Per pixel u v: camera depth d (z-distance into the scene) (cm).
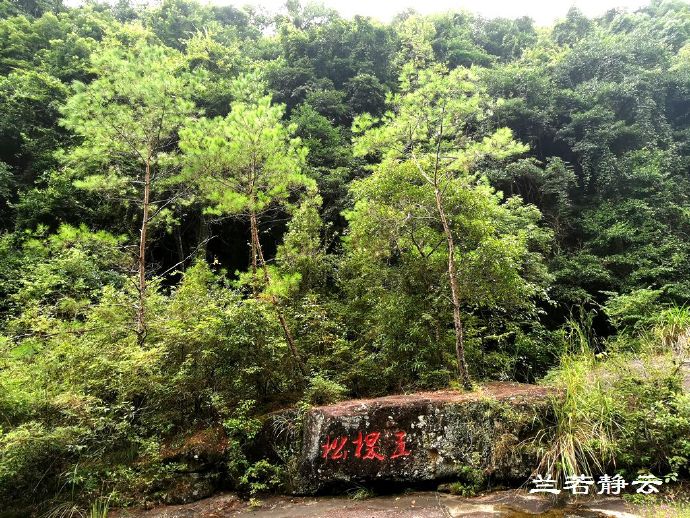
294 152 697
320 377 589
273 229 1312
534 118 1580
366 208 670
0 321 720
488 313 846
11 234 973
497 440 446
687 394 451
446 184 648
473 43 2433
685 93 1803
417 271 685
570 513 366
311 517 407
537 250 1186
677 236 1297
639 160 1479
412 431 463
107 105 653
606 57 1791
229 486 512
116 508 470
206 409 581
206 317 589
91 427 502
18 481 465
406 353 671
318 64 1873
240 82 693
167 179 690
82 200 1054
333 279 902
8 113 1190
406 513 395
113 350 575
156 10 2223
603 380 486
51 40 1522
